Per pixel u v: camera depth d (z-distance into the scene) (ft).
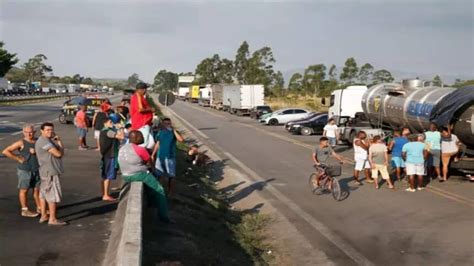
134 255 19.21
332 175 48.70
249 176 60.95
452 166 58.08
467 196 49.19
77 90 520.83
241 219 41.73
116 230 26.61
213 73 420.77
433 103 63.52
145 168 31.12
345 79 262.67
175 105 301.02
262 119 152.15
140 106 37.19
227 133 120.26
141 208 25.25
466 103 55.01
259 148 90.02
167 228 30.14
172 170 40.50
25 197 30.50
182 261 25.41
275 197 49.21
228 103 210.59
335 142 78.23
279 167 67.92
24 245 25.14
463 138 57.00
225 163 71.61
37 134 79.61
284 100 253.85
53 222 28.96
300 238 35.60
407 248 33.06
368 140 69.51
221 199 48.98
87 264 22.63
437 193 50.72
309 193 50.98
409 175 51.80
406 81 75.97
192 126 141.08
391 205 45.42
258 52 287.48
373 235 36.14
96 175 46.78
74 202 35.06
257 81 284.41
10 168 49.03
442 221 39.73
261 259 31.65
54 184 28.78
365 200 47.57
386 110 77.10
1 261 22.79
